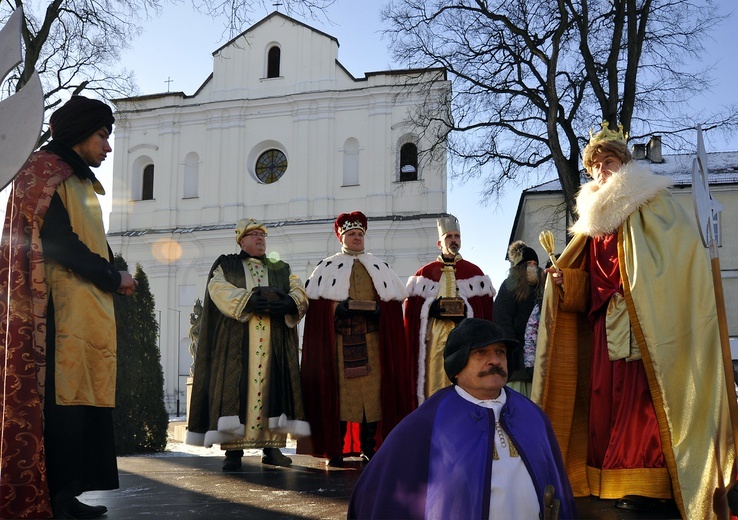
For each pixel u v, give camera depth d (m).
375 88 34.50
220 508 3.98
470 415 2.70
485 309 7.37
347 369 6.47
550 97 18.55
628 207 4.14
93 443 3.75
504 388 2.85
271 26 36.62
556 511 2.54
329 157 34.84
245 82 36.44
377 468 2.70
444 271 7.40
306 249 34.31
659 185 4.21
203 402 6.05
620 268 4.14
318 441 6.32
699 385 3.78
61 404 3.52
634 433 3.98
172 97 36.78
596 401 4.21
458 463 2.62
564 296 4.48
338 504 4.11
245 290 6.08
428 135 32.84
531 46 18.78
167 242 35.88
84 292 3.66
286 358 6.22
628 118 17.48
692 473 3.66
